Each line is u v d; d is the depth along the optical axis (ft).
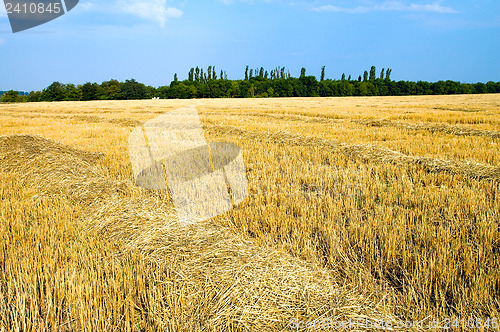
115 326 8.15
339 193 18.85
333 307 8.90
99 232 13.89
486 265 10.75
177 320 8.27
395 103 121.29
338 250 11.95
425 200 16.94
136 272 10.52
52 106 139.13
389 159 26.18
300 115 68.33
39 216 15.26
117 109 105.19
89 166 25.20
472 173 21.22
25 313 8.62
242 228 14.21
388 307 9.11
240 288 9.59
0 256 11.35
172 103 141.18
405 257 11.30
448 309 9.14
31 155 25.11
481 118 52.85
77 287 9.14
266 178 22.02
